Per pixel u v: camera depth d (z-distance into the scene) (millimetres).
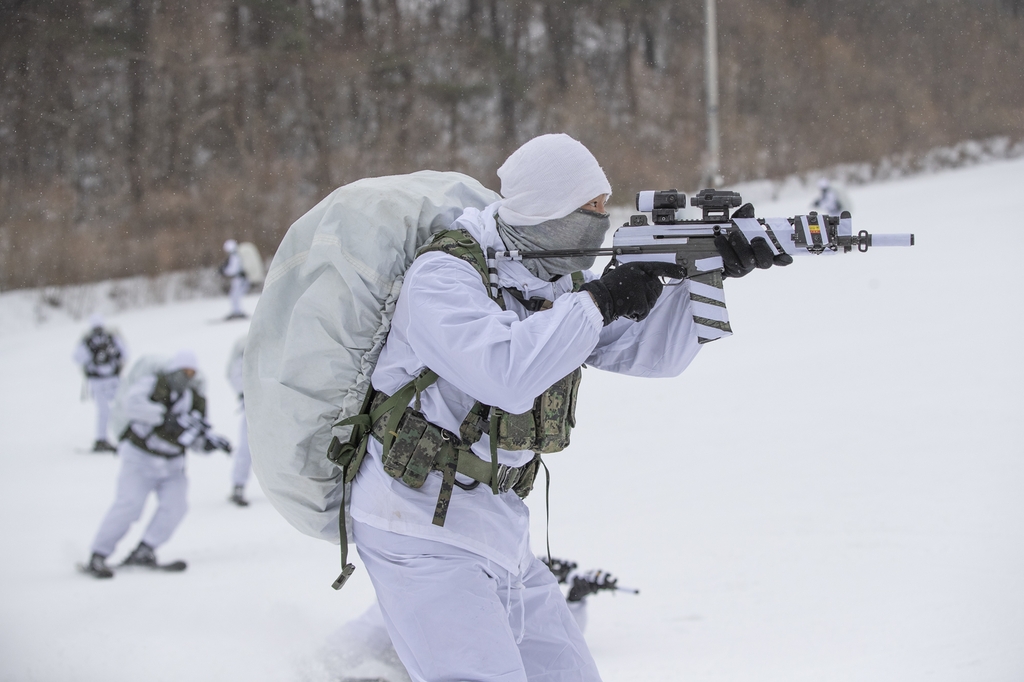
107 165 31641
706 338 2652
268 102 33656
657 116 36844
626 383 11523
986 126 37812
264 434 2754
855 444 7891
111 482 10109
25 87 31984
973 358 10641
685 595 4930
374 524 2602
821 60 38062
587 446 8953
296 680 3465
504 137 35750
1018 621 3930
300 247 2771
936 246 19078
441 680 2496
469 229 2648
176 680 3895
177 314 24156
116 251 27953
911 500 6207
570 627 2859
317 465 2768
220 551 7082
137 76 32875
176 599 5492
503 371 2383
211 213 30891
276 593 5570
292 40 33656
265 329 2775
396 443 2578
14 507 8992
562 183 2570
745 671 3734
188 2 33312
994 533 5367
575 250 2600
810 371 10969
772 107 37562
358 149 34125
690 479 7461
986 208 23656
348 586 5762
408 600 2549
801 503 6434
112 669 4121
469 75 35656
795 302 15383
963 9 38594
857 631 4094
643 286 2533
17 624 5012
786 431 8609
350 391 2693
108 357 11797
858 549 5348
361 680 3418
